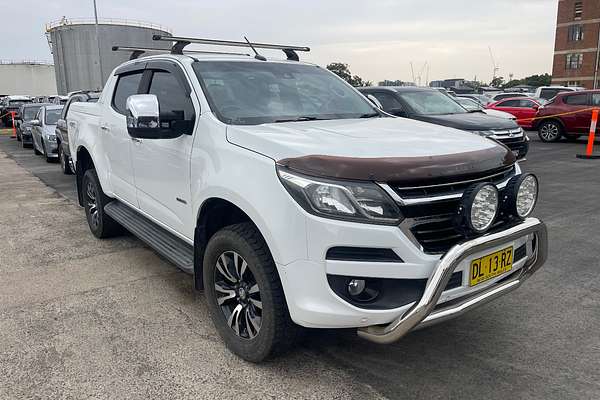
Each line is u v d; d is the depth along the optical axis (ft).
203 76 11.97
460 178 8.68
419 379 9.48
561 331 11.29
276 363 10.02
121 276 14.83
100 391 9.12
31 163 42.73
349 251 8.13
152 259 16.31
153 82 13.67
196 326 11.62
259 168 8.94
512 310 12.35
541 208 22.66
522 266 10.00
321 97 13.05
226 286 10.45
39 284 14.23
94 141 17.06
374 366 9.93
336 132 9.97
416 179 8.14
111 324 11.73
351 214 7.99
